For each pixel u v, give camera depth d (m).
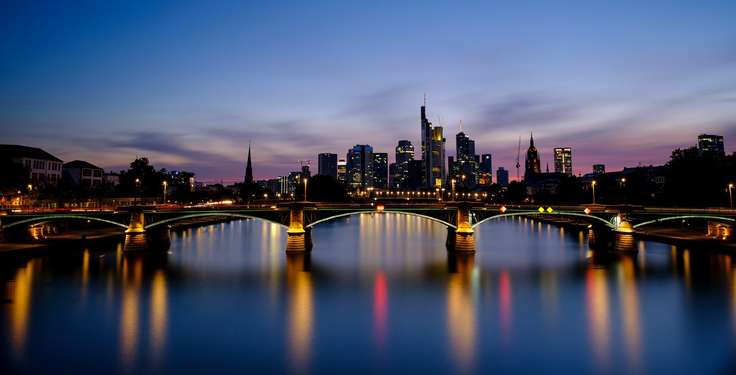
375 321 59.88
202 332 55.75
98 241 126.81
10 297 71.19
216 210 118.88
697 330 55.97
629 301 68.69
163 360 47.47
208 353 49.38
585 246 129.62
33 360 47.34
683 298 70.00
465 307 66.12
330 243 142.50
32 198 166.00
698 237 128.88
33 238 123.25
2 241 113.25
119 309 64.94
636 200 191.50
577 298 70.56
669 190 163.75
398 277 86.06
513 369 45.59
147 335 54.62
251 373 44.56
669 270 90.94
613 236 119.19
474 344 52.00
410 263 101.25
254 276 87.12
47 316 61.69
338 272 91.12
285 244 138.75
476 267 96.12
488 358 48.19
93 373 44.41
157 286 78.81
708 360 47.38
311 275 88.25
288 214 117.69
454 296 72.19
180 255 113.56
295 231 115.56
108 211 117.94
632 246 113.69
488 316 61.94
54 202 170.50
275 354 49.19
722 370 45.00
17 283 80.56
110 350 50.03
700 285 77.94
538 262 101.56
